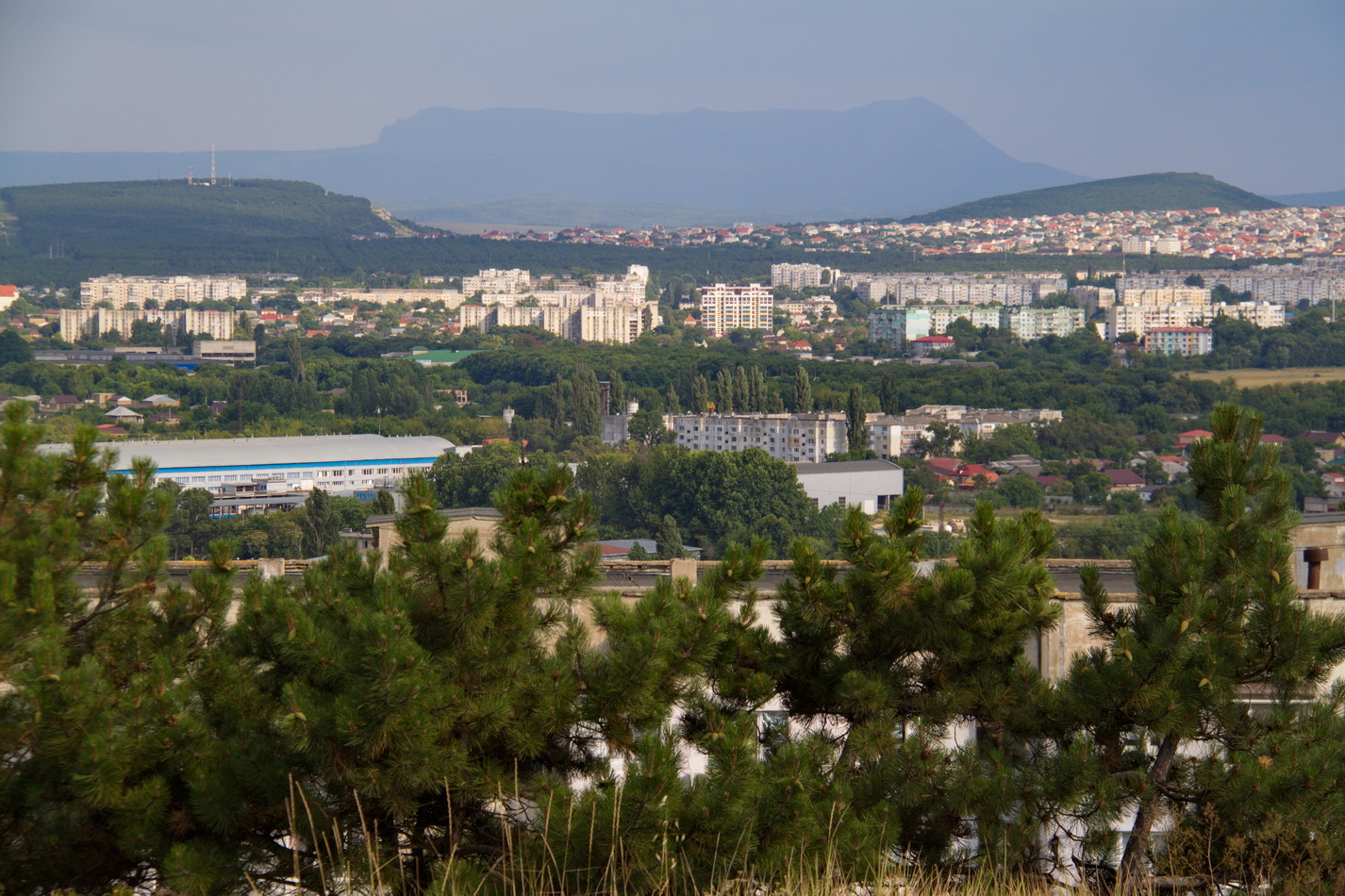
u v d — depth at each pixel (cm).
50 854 1176
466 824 1280
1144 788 1336
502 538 1293
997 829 1330
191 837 1179
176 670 1271
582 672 1273
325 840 1167
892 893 1227
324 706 1169
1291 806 1298
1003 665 1477
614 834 1138
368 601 1298
